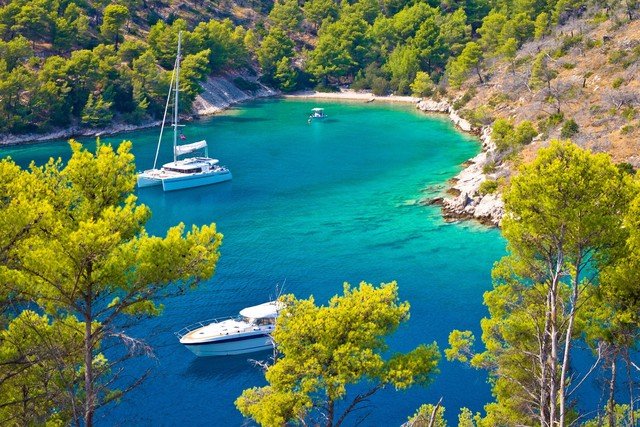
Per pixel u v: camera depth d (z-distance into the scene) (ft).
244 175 402.72
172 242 99.09
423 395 174.81
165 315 217.15
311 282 244.22
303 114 603.67
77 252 89.40
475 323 209.87
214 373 191.21
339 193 360.69
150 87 556.92
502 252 270.67
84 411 95.66
